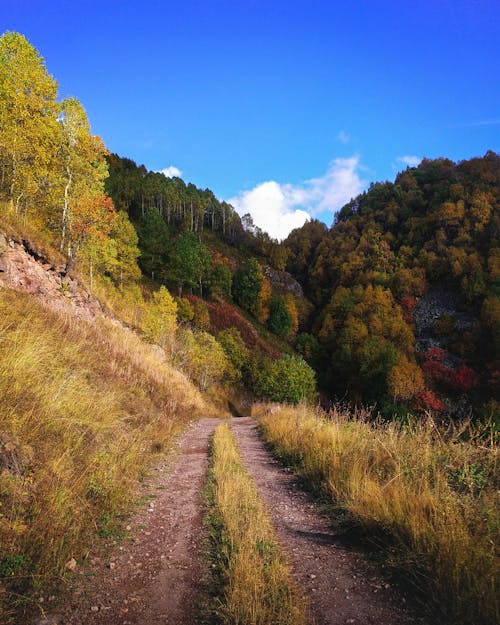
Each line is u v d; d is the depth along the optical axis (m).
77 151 21.05
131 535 4.29
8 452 4.06
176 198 111.75
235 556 3.41
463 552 2.96
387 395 60.78
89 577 3.29
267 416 15.40
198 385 35.16
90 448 5.89
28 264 13.72
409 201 148.00
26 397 5.43
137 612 2.81
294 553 3.81
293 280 121.69
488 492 4.01
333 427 8.28
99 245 24.45
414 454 5.17
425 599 2.92
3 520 3.27
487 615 2.49
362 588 3.12
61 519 3.76
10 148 17.78
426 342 85.19
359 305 91.44
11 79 17.94
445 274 101.62
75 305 15.72
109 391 9.84
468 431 5.22
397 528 3.76
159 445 9.23
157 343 25.81
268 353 70.75
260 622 2.55
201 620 2.73
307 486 6.37
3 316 8.23
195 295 73.56
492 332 75.94
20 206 19.05
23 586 2.91
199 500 5.68
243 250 124.06
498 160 144.50
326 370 84.06
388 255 117.94
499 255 93.94
